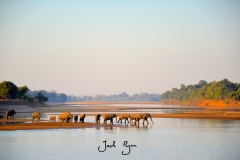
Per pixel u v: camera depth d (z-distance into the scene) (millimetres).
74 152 69562
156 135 93688
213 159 63688
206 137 90125
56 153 68500
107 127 113688
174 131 103438
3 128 104188
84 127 111312
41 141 81562
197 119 157000
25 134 93125
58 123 118688
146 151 70938
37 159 63438
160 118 165125
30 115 174250
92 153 68812
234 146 76375
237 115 177500
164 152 69812
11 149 71875
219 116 171125
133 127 115625
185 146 76375
